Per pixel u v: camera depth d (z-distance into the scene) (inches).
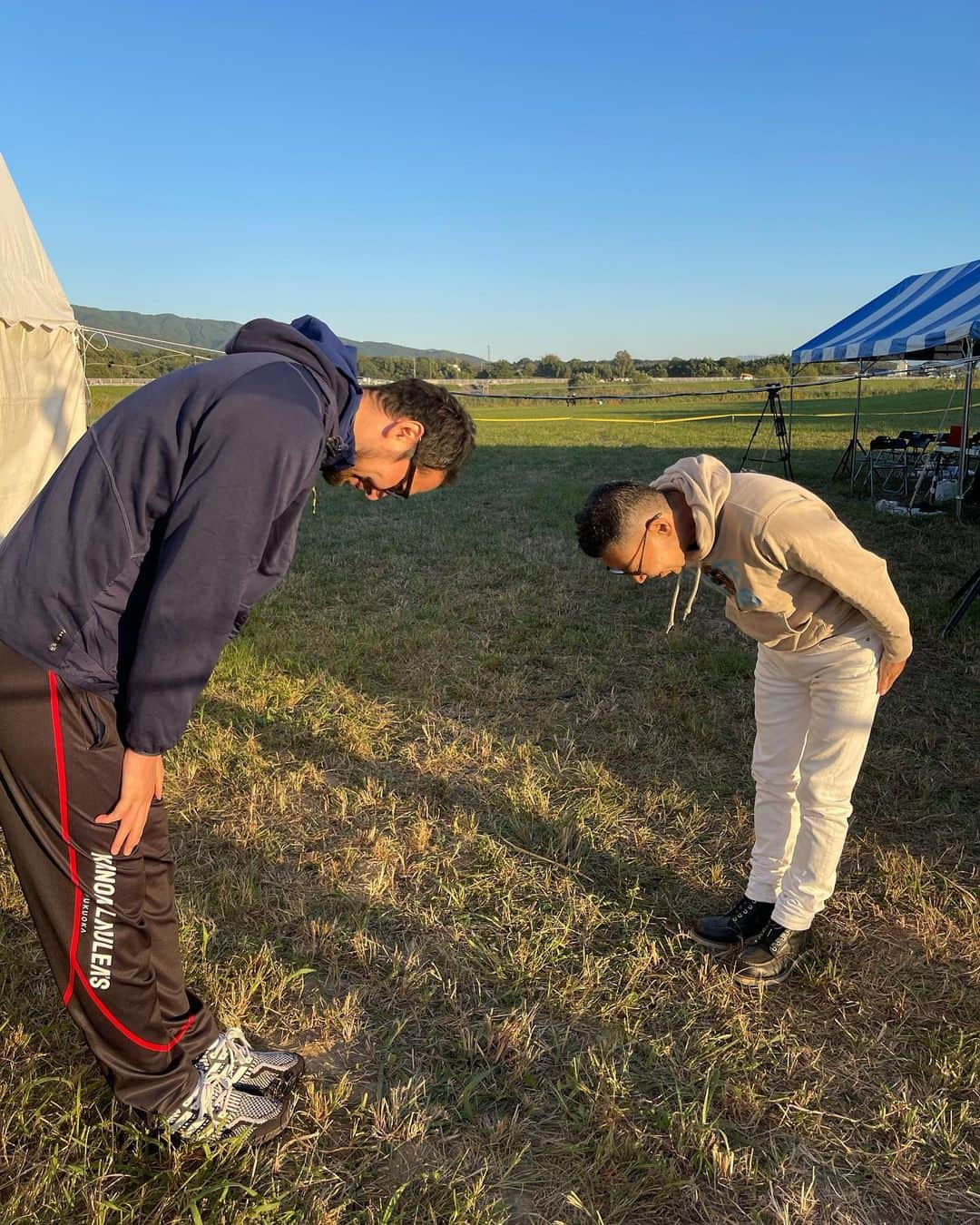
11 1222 69.9
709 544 85.4
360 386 70.4
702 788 149.0
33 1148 77.6
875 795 147.9
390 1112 83.0
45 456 272.8
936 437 478.6
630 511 83.7
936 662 214.1
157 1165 76.2
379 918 112.4
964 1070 90.2
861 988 102.8
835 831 98.4
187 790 143.6
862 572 85.4
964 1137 83.1
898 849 131.0
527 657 213.0
